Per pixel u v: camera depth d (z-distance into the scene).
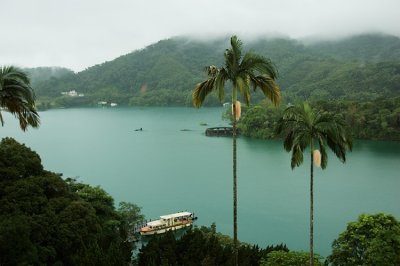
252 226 95.31
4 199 45.88
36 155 55.09
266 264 44.84
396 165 158.38
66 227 47.16
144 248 50.47
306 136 37.56
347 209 106.12
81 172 158.12
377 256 43.50
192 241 50.72
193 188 131.00
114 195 124.75
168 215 98.12
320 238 87.50
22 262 37.94
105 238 49.91
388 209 105.75
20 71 42.31
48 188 52.81
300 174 146.38
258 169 156.12
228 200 116.75
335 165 160.00
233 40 35.00
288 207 108.69
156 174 152.50
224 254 48.16
